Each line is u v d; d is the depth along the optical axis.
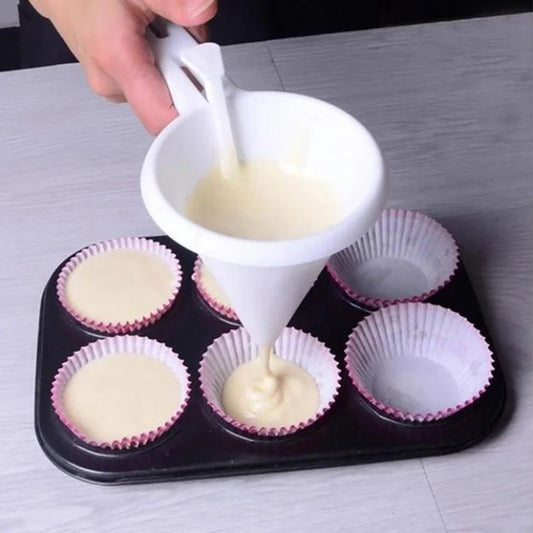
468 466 0.55
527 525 0.52
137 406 0.57
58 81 0.80
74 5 0.58
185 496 0.54
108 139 0.75
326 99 0.79
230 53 0.82
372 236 0.67
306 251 0.41
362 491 0.54
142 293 0.63
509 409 0.58
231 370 0.59
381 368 0.60
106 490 0.54
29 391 0.59
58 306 0.62
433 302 0.62
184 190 0.47
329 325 0.61
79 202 0.71
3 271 0.66
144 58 0.54
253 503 0.53
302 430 0.55
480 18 0.87
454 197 0.71
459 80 0.81
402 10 1.16
